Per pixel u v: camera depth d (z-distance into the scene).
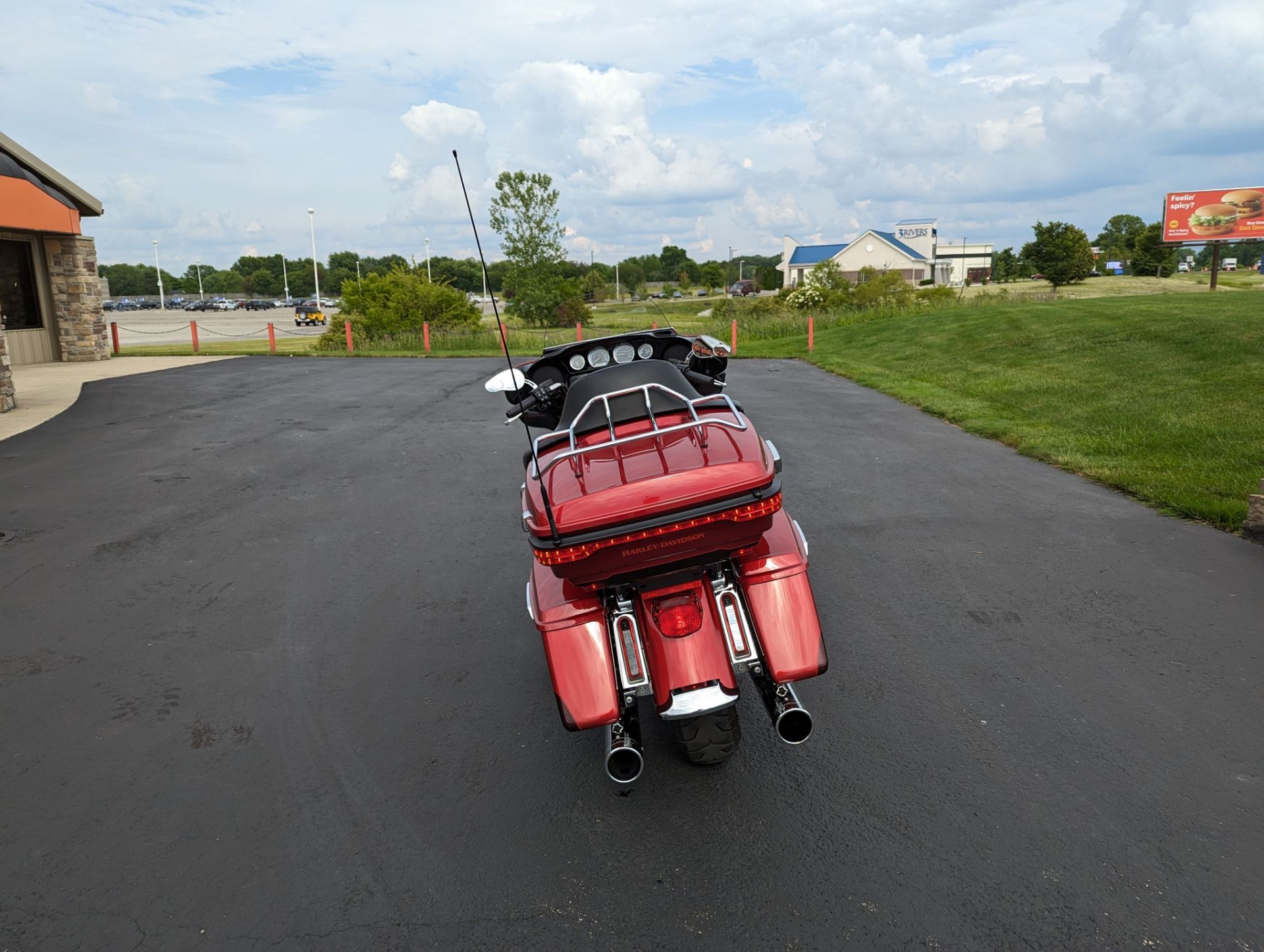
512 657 5.25
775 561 3.73
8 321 24.28
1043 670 4.66
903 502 8.02
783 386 16.72
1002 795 3.61
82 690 4.98
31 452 11.69
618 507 3.31
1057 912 2.95
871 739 4.09
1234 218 49.28
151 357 27.11
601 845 3.46
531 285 54.88
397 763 4.14
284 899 3.25
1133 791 3.59
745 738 4.17
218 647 5.52
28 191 22.38
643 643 3.52
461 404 15.56
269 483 9.76
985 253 115.25
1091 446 9.58
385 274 34.25
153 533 7.93
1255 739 3.92
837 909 3.02
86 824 3.74
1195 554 6.28
